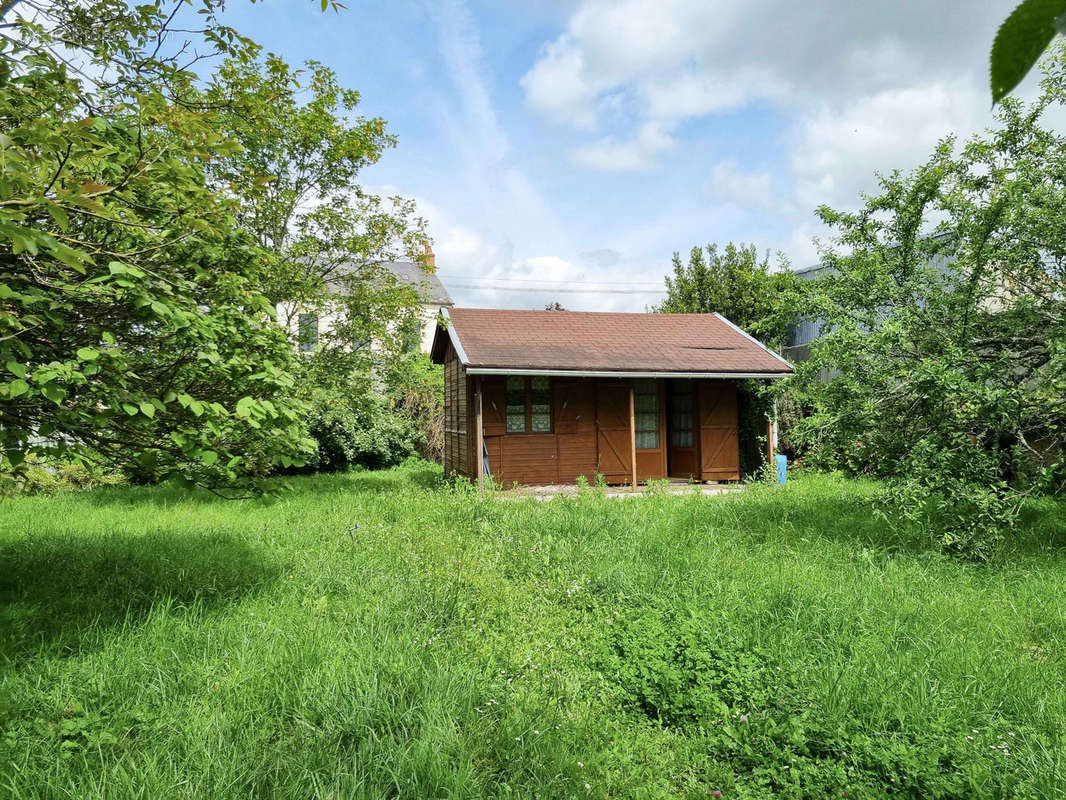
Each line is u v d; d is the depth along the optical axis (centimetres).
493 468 1377
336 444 1809
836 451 809
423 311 1451
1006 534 747
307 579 597
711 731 358
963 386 654
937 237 886
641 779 323
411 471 1892
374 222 1335
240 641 447
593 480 1430
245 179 439
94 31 403
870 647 446
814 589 559
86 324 454
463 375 1442
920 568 643
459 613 515
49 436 482
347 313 1367
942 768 313
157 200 434
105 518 920
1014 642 470
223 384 518
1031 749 326
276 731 347
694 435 1486
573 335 1495
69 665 405
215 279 530
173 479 495
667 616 508
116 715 353
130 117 385
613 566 632
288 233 1309
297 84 544
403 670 398
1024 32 41
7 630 450
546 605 544
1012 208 735
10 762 302
